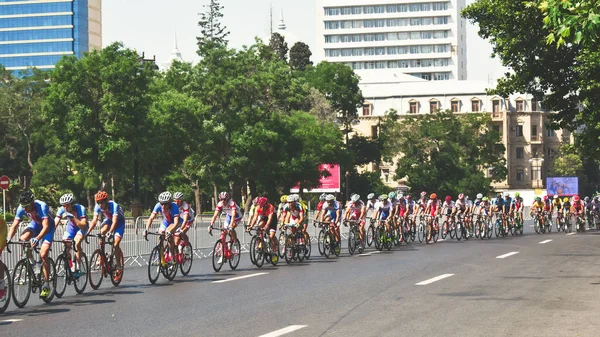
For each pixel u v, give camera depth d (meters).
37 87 113.19
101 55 78.00
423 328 13.91
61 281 19.83
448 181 140.38
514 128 181.25
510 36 49.00
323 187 101.75
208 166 85.25
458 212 48.22
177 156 85.06
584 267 26.67
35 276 18.61
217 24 127.12
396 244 40.75
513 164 181.00
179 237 24.41
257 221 29.11
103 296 20.02
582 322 14.48
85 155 77.75
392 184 182.50
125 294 20.38
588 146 54.03
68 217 20.58
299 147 88.38
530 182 180.25
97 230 31.28
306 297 18.86
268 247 29.42
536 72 50.69
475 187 139.00
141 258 33.38
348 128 138.00
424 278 23.09
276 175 88.38
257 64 84.56
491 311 16.00
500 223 52.53
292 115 92.88
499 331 13.52
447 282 21.81
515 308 16.44
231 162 82.38
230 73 84.00
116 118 76.56
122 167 79.25
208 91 82.50
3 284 17.16
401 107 184.62
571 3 18.25
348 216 36.16
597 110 49.62
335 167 102.19
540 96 52.78
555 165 166.25
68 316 16.44
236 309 16.92
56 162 106.50
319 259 32.50
